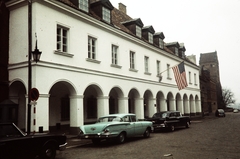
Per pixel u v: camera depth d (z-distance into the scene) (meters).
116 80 18.88
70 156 8.72
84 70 15.52
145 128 13.55
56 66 13.49
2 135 6.82
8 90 13.85
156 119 17.00
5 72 13.73
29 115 10.33
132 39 21.25
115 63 19.44
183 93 32.94
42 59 12.79
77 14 15.20
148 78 23.81
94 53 17.03
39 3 12.95
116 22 22.38
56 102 17.33
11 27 14.03
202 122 27.25
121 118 12.05
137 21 22.83
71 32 14.86
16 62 13.56
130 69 20.83
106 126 10.66
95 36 16.92
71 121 14.81
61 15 14.27
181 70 23.72
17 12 13.83
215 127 19.92
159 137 13.86
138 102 22.06
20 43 13.48
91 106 20.56
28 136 7.17
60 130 17.03
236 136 13.41
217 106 78.12
